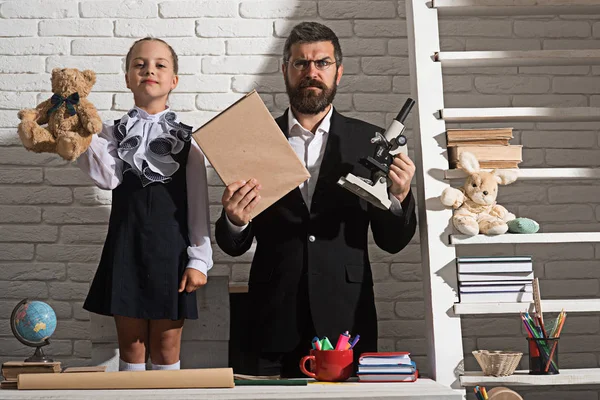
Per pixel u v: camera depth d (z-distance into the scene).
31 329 2.16
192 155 2.33
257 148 2.12
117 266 2.20
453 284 2.24
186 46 2.86
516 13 2.54
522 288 2.22
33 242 2.78
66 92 2.12
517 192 2.87
